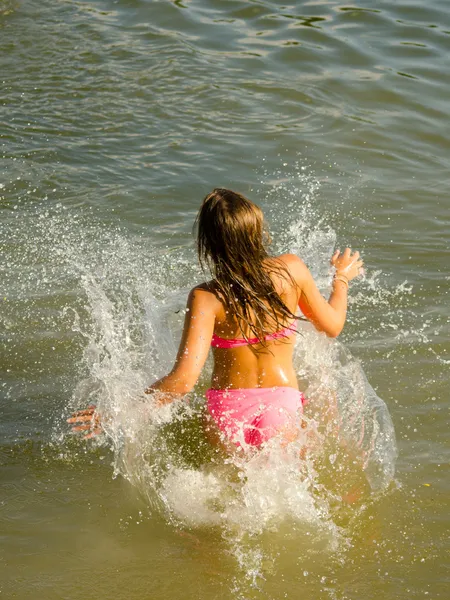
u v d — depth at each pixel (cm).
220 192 599
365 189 1158
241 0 1820
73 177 1188
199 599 531
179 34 1673
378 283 938
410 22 1688
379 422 695
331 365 760
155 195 1142
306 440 639
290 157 1249
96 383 761
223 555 569
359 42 1608
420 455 664
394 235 1044
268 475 619
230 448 629
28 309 891
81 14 1791
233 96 1429
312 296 636
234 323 608
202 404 711
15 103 1405
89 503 620
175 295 906
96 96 1433
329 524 595
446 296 912
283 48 1591
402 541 579
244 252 589
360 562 561
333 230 1052
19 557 565
